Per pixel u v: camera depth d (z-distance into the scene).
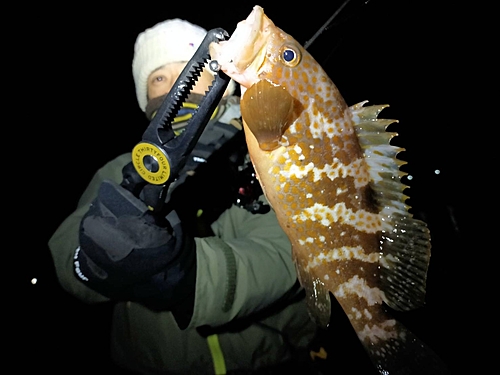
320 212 0.40
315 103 0.37
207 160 0.53
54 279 1.13
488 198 1.01
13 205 1.61
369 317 0.43
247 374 0.54
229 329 0.53
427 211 1.03
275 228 0.55
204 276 0.43
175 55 0.63
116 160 0.59
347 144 0.38
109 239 0.37
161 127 0.35
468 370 0.72
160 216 0.39
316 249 0.41
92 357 0.92
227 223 0.57
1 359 0.92
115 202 0.37
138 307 0.54
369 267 0.42
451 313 0.81
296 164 0.38
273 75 0.36
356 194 0.40
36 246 1.34
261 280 0.47
